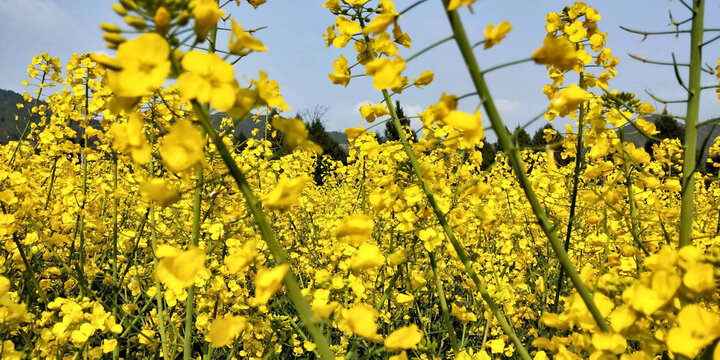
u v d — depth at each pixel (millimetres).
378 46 1628
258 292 880
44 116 4625
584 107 2033
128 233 2877
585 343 1110
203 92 799
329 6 1940
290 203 924
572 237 4109
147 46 772
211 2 825
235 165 894
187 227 3229
